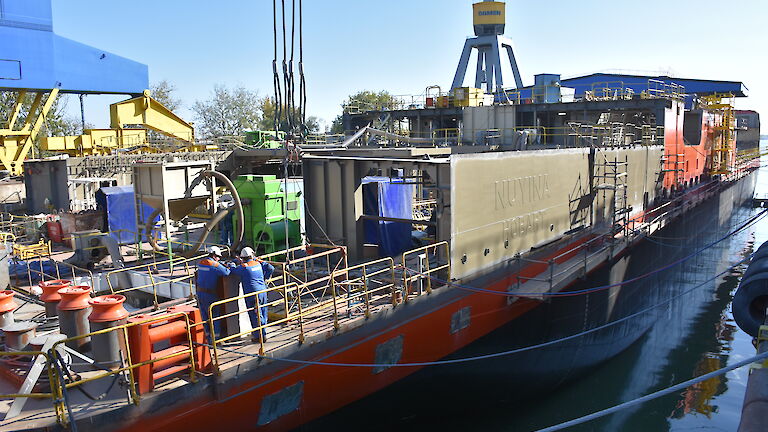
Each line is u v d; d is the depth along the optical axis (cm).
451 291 1092
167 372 692
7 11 2117
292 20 975
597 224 1761
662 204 2373
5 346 748
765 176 9262
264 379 778
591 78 5050
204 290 827
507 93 3788
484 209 1184
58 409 611
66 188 1978
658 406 1598
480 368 1207
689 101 3538
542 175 1420
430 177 1107
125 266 1346
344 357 891
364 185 1341
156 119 2905
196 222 1600
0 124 4541
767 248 711
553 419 1484
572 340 1521
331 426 901
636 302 1973
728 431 1469
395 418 1038
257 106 7994
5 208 2083
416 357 1033
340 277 1188
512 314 1284
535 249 1399
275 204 1424
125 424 639
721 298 2702
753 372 455
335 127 7844
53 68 2288
